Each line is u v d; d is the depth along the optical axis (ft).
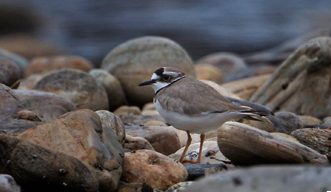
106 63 52.03
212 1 192.95
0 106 27.89
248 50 135.54
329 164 24.59
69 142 22.44
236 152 25.00
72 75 41.42
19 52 130.21
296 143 24.56
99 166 22.11
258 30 154.10
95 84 41.98
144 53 49.60
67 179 20.47
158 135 30.71
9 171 20.61
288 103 45.88
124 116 39.27
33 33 165.99
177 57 49.73
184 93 26.03
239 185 15.70
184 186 23.53
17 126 26.30
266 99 47.01
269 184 15.43
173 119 26.27
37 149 20.40
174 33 152.66
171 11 178.70
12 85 41.39
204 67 66.90
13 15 171.01
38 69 66.59
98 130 23.61
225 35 149.07
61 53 135.95
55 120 23.29
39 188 20.88
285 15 172.65
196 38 146.72
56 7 188.24
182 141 32.81
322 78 44.06
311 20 155.53
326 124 38.14
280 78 46.57
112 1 193.98
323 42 44.01
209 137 33.09
